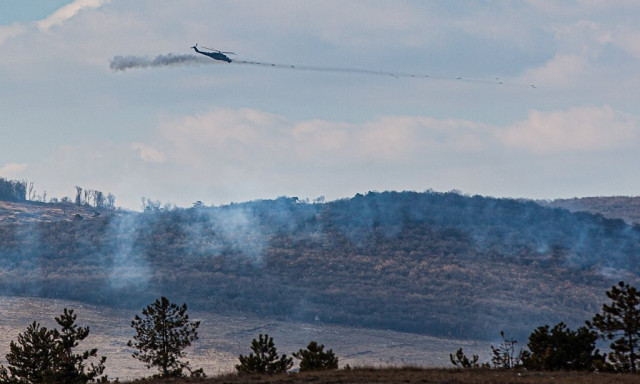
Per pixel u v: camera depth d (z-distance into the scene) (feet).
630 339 590.14
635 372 564.71
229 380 544.21
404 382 501.15
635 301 589.73
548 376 526.57
